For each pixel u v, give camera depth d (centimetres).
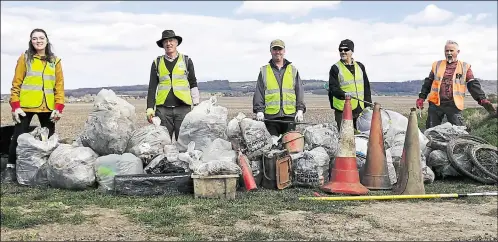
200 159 739
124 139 783
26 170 784
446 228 556
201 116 797
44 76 825
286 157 767
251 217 582
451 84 985
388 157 820
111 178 732
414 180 734
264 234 512
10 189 753
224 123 807
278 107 850
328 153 819
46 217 574
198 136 791
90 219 569
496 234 535
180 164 739
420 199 706
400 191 738
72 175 733
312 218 586
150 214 582
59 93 848
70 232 519
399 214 616
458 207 661
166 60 848
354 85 897
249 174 743
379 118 788
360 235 523
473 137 927
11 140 826
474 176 839
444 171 872
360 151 834
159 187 699
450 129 931
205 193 677
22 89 818
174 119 852
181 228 530
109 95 793
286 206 639
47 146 791
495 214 623
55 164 744
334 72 903
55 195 703
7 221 550
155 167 745
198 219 570
